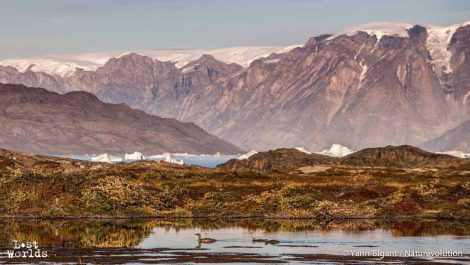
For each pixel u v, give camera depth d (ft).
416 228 462.19
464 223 490.49
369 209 529.45
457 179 639.35
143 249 378.73
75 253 366.22
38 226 468.75
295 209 534.37
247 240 409.08
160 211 532.73
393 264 339.57
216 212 534.78
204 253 367.86
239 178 641.81
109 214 524.93
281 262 344.08
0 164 647.15
